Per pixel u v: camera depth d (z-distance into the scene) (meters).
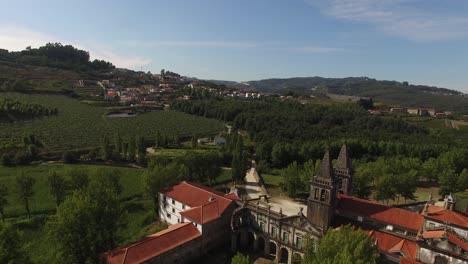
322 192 79.75
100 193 77.81
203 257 84.69
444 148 177.62
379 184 120.75
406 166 144.88
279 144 176.50
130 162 164.25
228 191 133.12
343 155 98.00
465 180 134.62
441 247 63.97
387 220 81.44
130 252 70.25
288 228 82.94
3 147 157.62
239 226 90.50
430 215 79.44
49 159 161.75
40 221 97.06
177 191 102.62
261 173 165.75
